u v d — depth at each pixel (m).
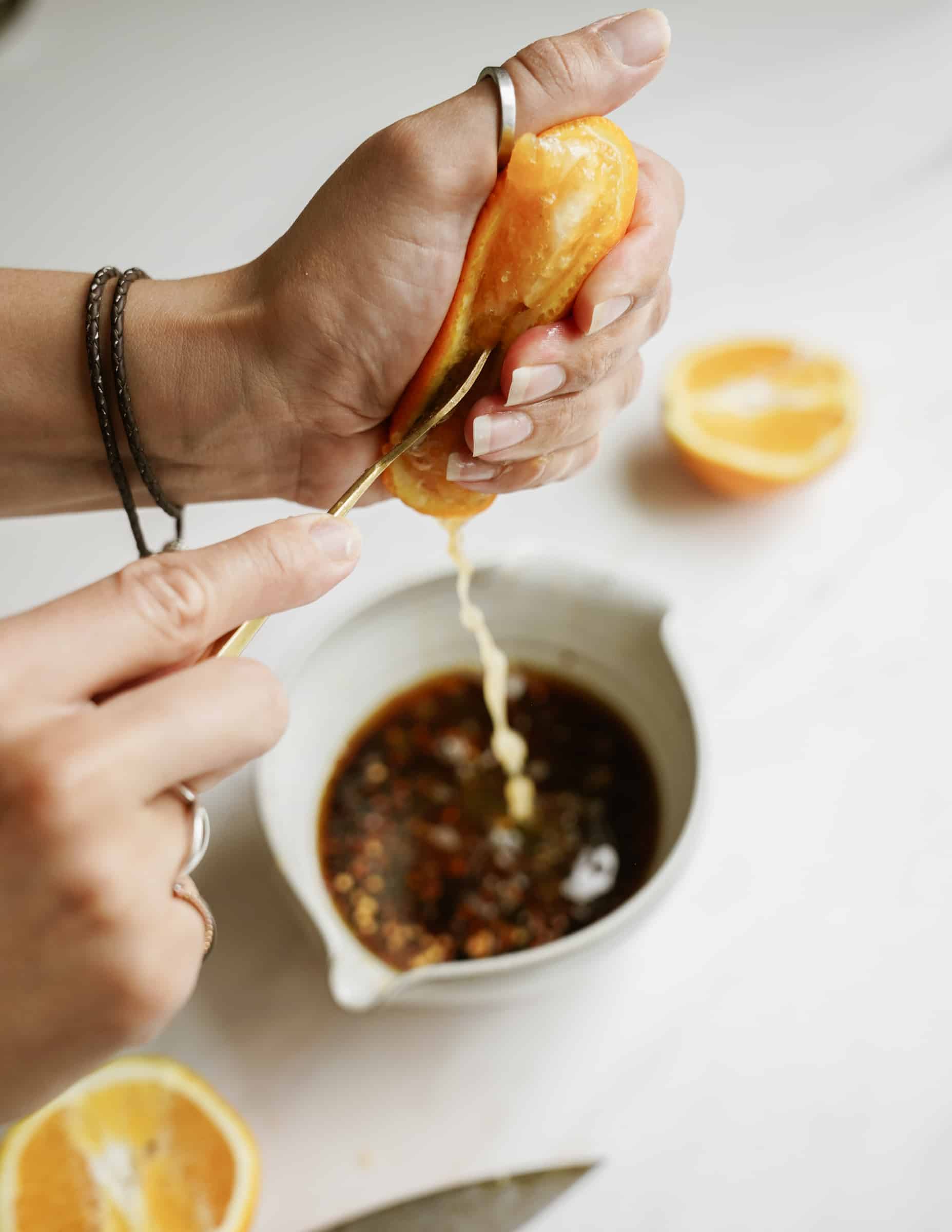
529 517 0.61
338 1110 0.50
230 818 0.54
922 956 0.51
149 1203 0.48
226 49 0.77
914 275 0.66
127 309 0.45
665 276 0.44
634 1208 0.48
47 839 0.34
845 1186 0.48
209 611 0.37
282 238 0.45
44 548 0.60
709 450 0.59
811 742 0.55
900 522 0.60
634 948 0.52
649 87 0.75
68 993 0.35
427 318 0.44
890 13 0.78
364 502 0.51
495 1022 0.51
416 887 0.51
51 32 0.79
